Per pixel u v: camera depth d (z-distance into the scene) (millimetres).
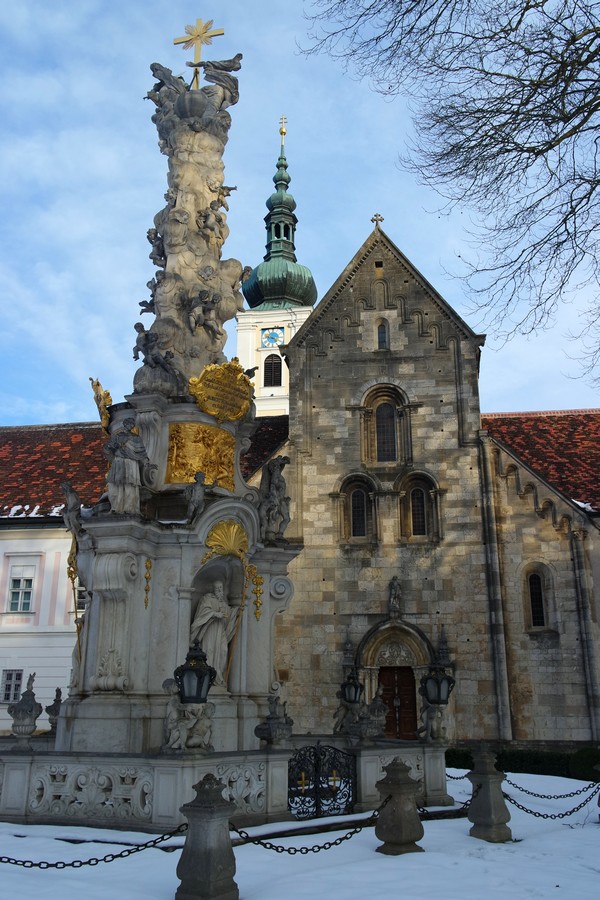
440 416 34812
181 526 17016
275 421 42531
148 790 13008
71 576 19344
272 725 14875
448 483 33906
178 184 21219
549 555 32094
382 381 35688
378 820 13078
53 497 39250
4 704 36344
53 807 13672
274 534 20203
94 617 16672
